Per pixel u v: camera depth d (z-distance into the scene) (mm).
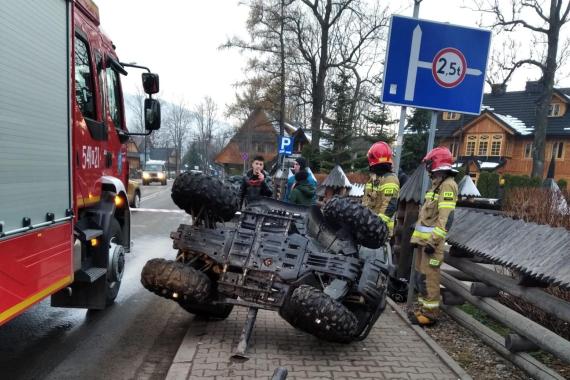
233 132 46500
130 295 5977
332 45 29859
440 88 5207
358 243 4457
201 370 3553
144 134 5969
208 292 3932
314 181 7660
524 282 3770
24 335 4555
